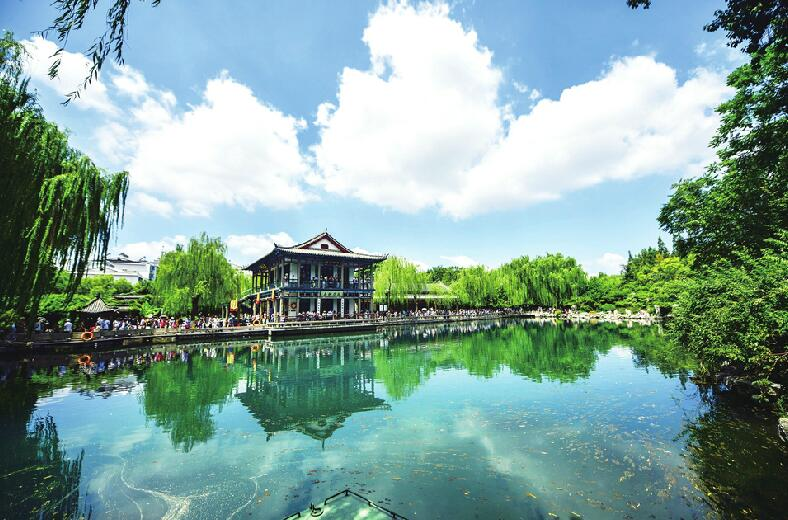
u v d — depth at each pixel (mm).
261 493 7199
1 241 10688
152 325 31453
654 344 26844
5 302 12359
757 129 13102
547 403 12891
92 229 15938
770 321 9508
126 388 15320
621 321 54156
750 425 10094
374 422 11312
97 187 16078
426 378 17516
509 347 28109
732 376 13211
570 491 7039
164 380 16891
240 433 10484
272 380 17281
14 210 11008
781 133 12000
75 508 6719
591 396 13609
